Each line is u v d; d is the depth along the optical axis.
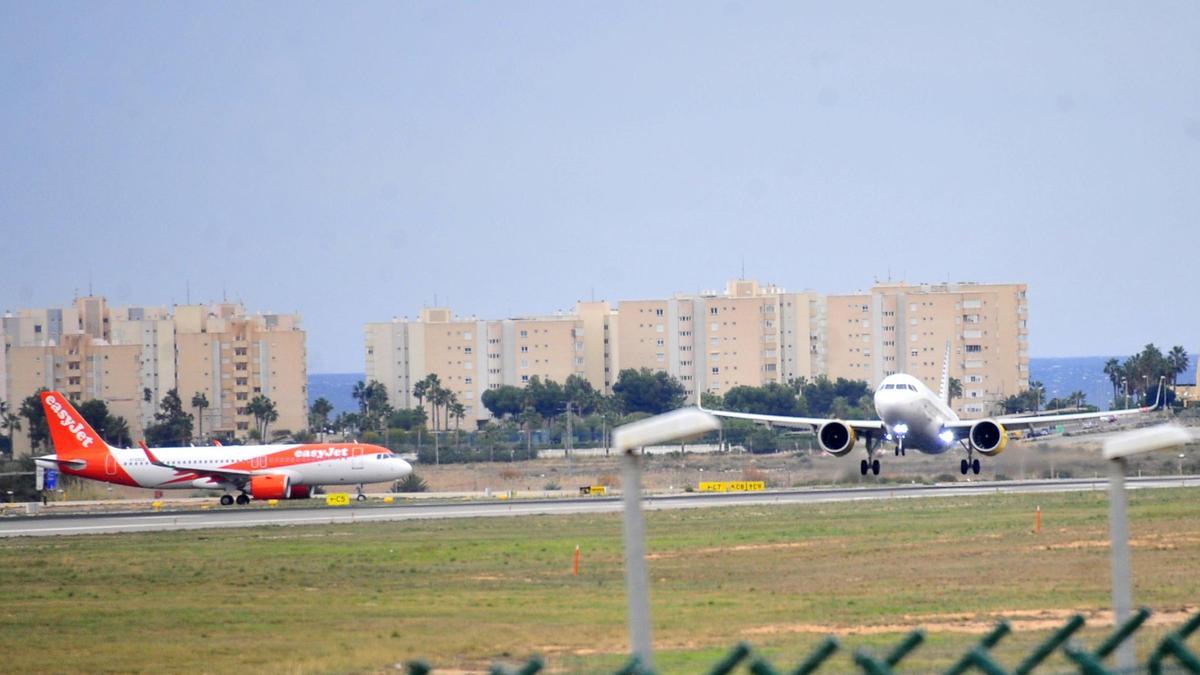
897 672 106.50
